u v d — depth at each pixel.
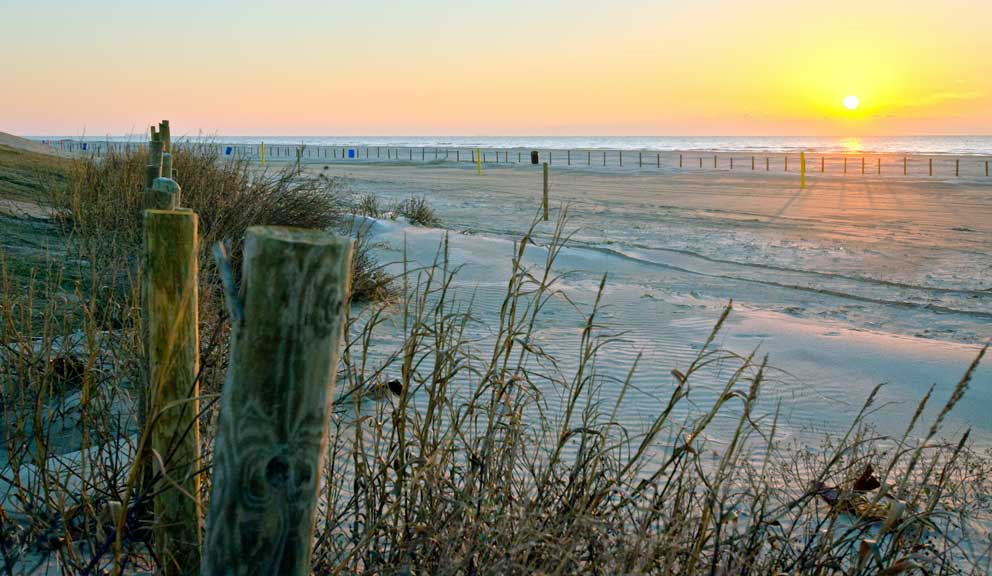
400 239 15.14
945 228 23.17
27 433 4.09
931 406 7.40
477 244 15.59
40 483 3.62
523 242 3.41
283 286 1.99
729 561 3.07
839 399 7.51
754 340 9.59
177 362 2.65
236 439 2.04
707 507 3.02
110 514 2.90
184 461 2.72
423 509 3.00
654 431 3.14
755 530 3.21
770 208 29.22
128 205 7.14
